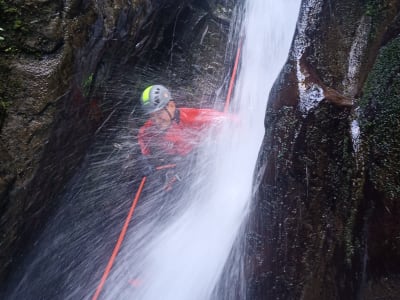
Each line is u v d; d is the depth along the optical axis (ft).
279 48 20.80
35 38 10.98
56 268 14.88
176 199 16.44
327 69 10.19
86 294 15.75
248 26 22.22
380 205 7.90
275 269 9.71
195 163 16.07
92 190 16.60
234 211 14.67
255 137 16.31
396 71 8.34
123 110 18.29
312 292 9.00
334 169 9.11
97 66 14.32
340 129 9.18
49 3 11.30
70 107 12.45
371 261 8.01
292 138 9.89
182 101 21.21
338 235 8.75
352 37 10.06
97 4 12.69
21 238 11.78
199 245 14.94
